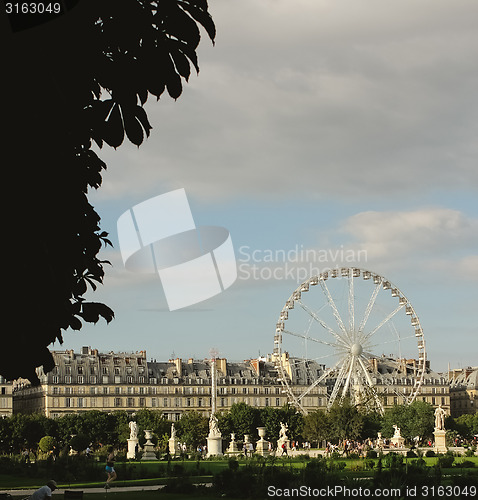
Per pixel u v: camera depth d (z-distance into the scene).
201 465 97.56
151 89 15.95
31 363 16.36
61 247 16.75
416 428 164.12
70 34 15.02
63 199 15.96
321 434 152.00
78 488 64.94
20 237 15.43
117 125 16.05
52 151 15.38
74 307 19.08
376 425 155.12
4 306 15.64
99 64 15.76
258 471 58.56
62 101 15.17
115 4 15.51
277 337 167.12
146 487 64.88
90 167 19.16
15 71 14.53
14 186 15.18
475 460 105.81
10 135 14.88
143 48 15.73
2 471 86.88
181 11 15.84
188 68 16.02
